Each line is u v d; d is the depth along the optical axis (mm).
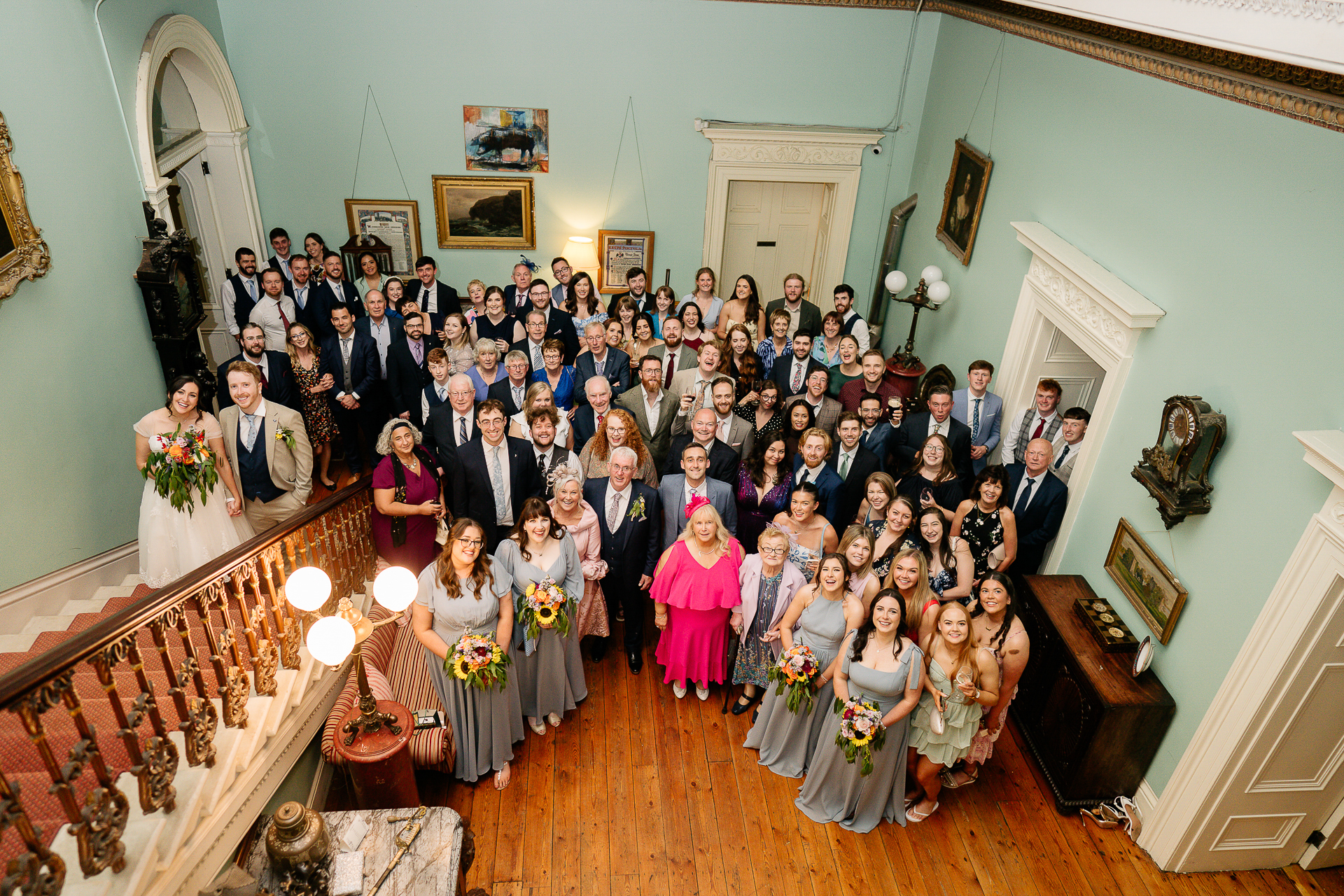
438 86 8211
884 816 4523
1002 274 6617
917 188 8789
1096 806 4613
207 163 8008
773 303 7988
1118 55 4906
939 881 4242
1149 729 4348
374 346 6957
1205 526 4098
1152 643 4379
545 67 8250
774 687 4652
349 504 5004
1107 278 4922
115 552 5328
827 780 4430
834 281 9539
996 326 6695
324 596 3328
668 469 5734
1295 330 3551
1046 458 5203
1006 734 5164
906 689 4137
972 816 4605
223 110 7730
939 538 4777
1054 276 5594
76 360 4949
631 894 4090
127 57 5707
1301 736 3863
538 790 4598
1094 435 5059
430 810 3457
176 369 5918
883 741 4156
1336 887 4277
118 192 5477
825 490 5387
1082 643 4652
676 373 6754
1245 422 3840
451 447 5551
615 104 8484
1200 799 4066
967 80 7488
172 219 6371
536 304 7320
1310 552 3416
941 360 7898
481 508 5285
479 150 8531
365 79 8109
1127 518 4746
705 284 7973
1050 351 6090
